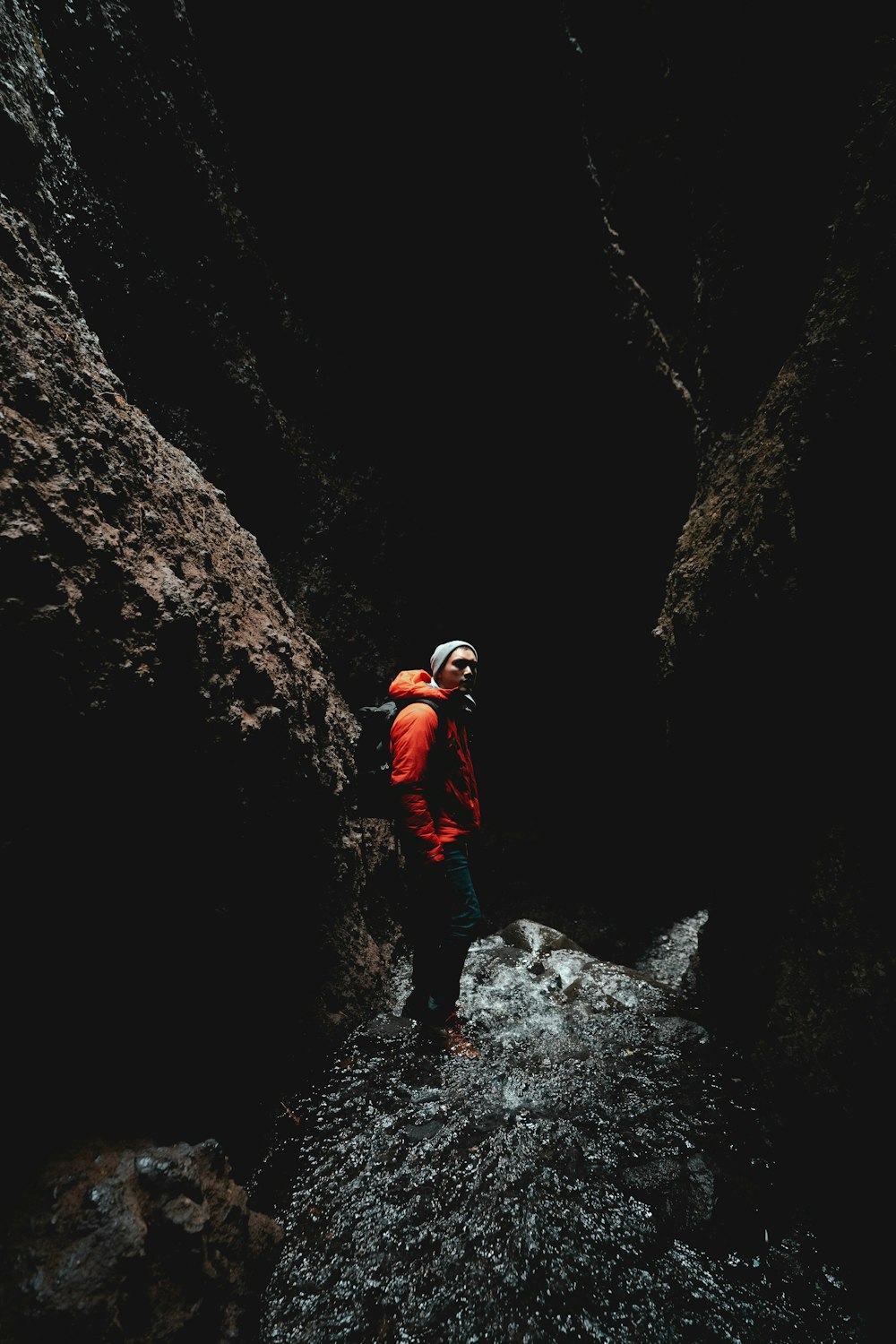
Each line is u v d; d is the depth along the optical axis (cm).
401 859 341
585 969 308
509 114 407
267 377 398
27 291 171
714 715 251
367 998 270
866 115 168
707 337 265
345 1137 206
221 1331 142
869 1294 157
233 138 395
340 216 432
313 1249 169
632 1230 173
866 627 180
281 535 395
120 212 307
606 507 562
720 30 257
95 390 181
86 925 159
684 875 490
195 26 365
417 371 489
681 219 595
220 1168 164
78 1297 124
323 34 371
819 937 200
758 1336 148
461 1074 233
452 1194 183
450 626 504
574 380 513
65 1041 161
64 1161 149
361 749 352
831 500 178
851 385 165
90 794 152
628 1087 225
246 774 199
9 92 193
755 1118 209
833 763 204
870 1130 172
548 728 577
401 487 480
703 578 236
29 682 137
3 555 132
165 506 200
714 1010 267
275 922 228
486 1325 150
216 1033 202
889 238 157
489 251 458
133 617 161
